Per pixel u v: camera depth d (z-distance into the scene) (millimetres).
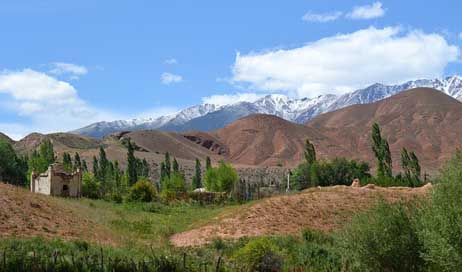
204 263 31547
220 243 42406
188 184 163375
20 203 45562
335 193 57906
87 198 82188
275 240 42156
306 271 33469
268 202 56062
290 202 55531
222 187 100750
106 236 43438
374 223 27938
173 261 30094
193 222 57375
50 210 47062
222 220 53188
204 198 88062
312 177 113312
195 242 46031
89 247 35062
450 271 23469
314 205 54656
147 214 65062
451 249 22844
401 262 27344
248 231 49125
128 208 70312
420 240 26172
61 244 34438
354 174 113500
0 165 108875
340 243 29828
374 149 101438
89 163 194500
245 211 54219
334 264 34562
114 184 108875
